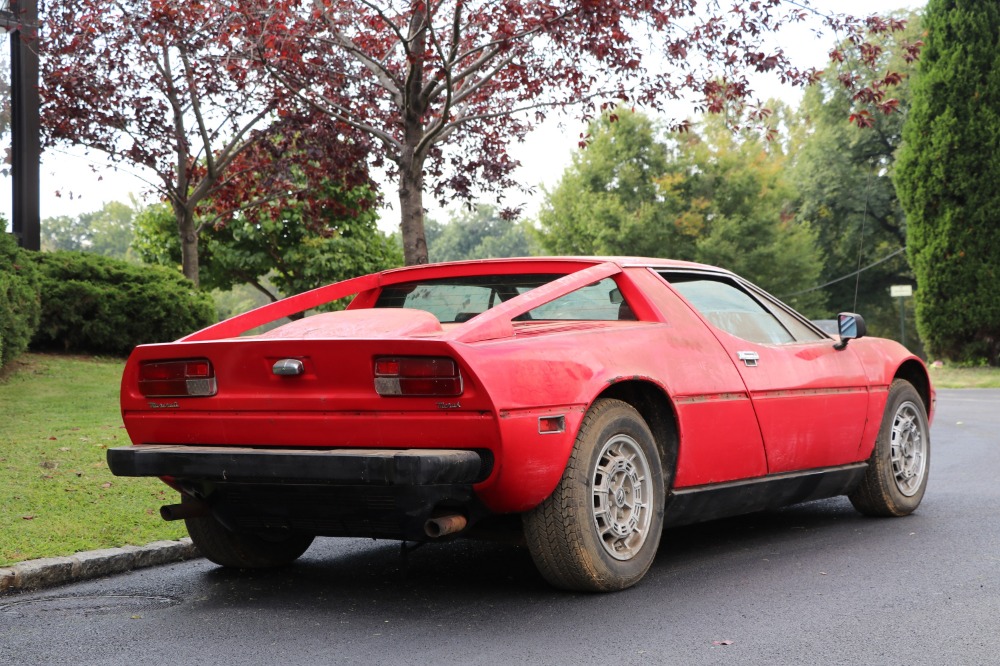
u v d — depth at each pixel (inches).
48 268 474.0
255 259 812.0
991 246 963.3
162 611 166.1
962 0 969.5
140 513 228.4
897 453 243.8
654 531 178.5
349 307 213.6
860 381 230.4
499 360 154.9
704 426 188.9
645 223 1742.1
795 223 1967.3
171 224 829.2
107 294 478.3
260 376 164.2
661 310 191.0
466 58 440.8
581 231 1852.9
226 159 590.2
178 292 502.0
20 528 207.9
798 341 224.7
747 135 429.4
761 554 204.7
